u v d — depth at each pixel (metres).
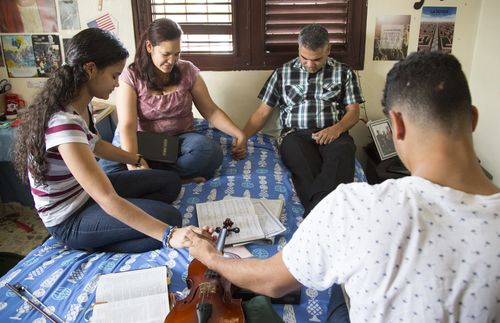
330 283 0.79
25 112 1.47
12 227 2.66
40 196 1.52
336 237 0.74
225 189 2.10
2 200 2.82
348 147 2.26
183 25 2.71
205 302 1.13
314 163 2.26
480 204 0.67
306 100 2.58
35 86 2.84
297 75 2.58
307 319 1.25
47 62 2.79
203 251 1.15
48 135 1.40
